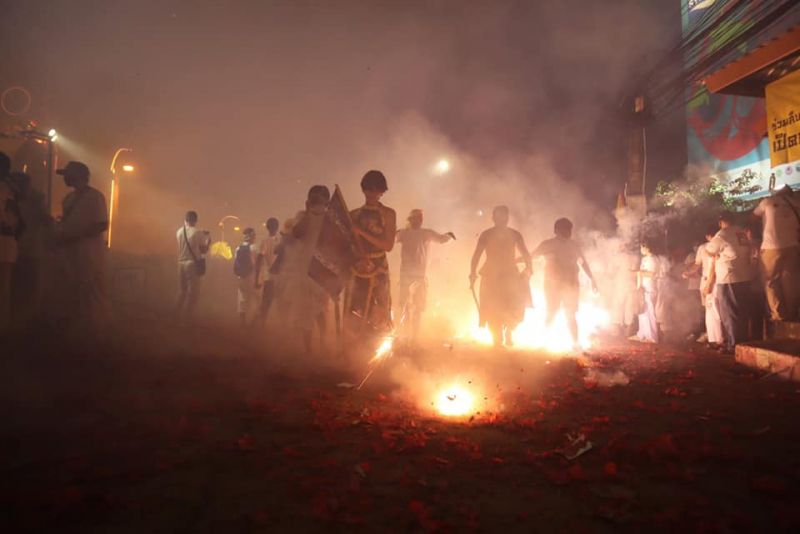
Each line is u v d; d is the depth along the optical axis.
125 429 3.55
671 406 4.60
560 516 2.51
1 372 4.99
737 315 8.25
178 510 2.46
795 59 7.88
